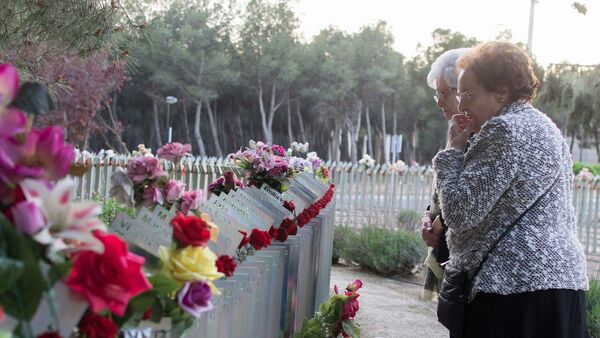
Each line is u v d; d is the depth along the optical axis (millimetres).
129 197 2400
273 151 5535
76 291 1145
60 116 22422
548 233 2520
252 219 2795
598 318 5840
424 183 13141
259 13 77062
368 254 9664
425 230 3479
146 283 1184
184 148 3215
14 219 1104
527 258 2488
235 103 77625
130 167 2398
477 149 2570
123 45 5254
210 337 2115
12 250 1098
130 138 70312
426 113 81188
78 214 1112
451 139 2873
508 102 2670
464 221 2529
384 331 6051
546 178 2510
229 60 72188
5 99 1160
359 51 79562
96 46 5035
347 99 78188
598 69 14609
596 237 13062
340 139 79875
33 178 1152
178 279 1411
